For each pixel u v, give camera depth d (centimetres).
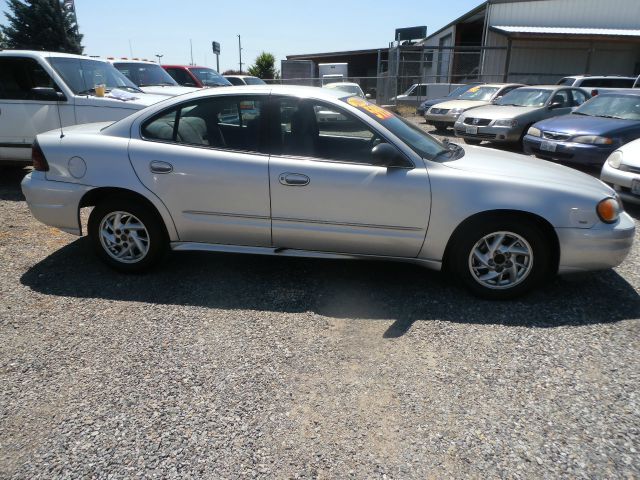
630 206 637
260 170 362
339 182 354
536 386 266
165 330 321
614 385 266
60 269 416
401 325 329
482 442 226
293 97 369
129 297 367
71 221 397
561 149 788
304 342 309
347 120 364
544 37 2019
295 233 370
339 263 434
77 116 641
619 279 401
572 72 2270
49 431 232
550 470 210
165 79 1023
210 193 371
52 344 304
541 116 1106
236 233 380
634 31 2138
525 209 337
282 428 235
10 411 246
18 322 330
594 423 238
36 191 395
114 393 259
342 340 311
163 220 385
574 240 341
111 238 399
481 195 341
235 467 212
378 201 352
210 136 378
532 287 358
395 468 212
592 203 341
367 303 361
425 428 235
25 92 648
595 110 874
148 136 384
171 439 228
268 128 370
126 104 638
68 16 3362
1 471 209
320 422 239
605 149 750
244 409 248
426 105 1789
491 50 2275
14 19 3316
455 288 385
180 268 421
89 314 342
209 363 286
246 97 373
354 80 2505
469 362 288
